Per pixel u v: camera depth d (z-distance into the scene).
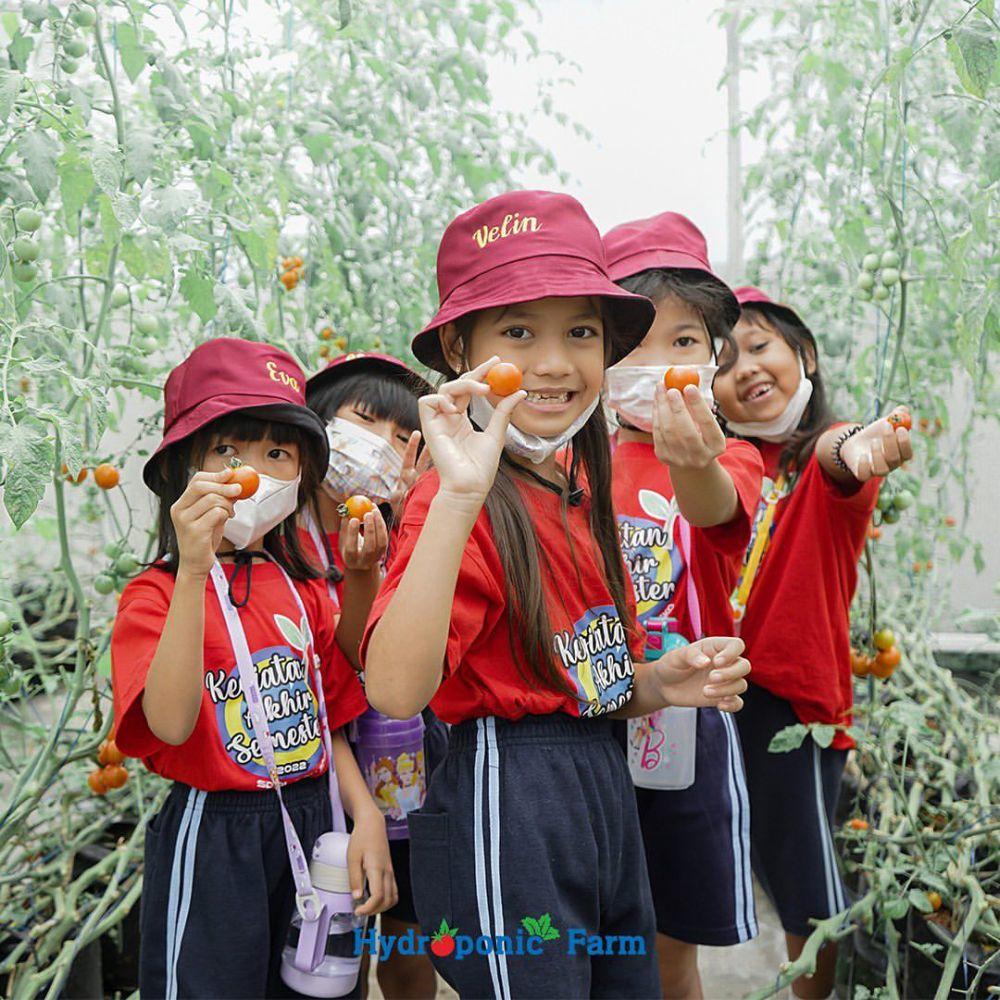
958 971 1.88
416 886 1.30
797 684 1.95
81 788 2.35
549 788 1.26
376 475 1.82
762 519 2.04
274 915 1.55
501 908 1.22
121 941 2.21
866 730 2.23
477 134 2.62
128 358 1.98
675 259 1.71
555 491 1.37
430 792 1.31
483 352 1.27
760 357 2.05
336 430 1.84
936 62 2.23
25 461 1.25
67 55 1.65
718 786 1.72
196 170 1.90
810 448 2.03
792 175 2.77
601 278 1.23
